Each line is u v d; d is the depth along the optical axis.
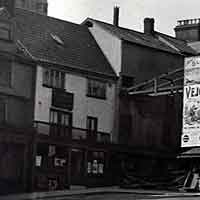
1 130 39.16
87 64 47.31
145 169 48.53
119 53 48.88
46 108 43.44
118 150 46.41
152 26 56.66
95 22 51.31
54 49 46.03
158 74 51.16
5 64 41.41
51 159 42.38
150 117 50.38
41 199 35.00
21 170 40.12
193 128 42.41
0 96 40.78
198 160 46.97
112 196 36.28
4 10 42.03
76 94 45.59
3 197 36.22
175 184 45.97
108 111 47.66
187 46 57.12
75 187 43.31
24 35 45.25
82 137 45.03
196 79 42.47
